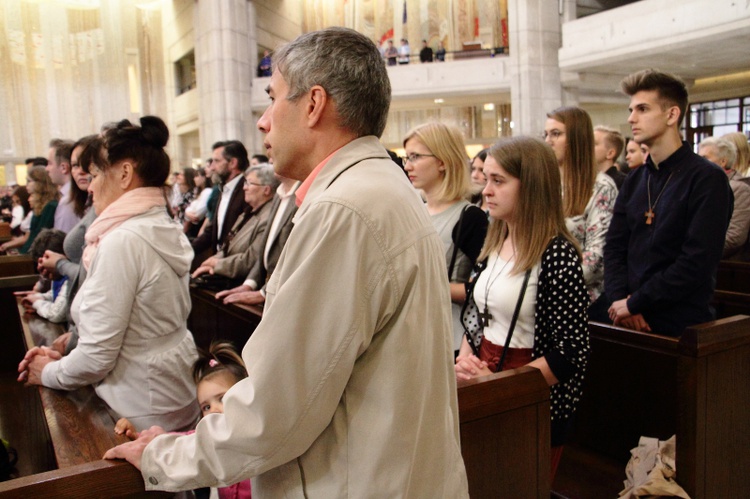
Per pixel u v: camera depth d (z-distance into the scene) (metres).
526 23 13.55
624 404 2.54
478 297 2.13
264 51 17.22
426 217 1.18
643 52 10.97
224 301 3.42
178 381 2.07
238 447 1.05
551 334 1.93
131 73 19.34
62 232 3.73
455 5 16.30
